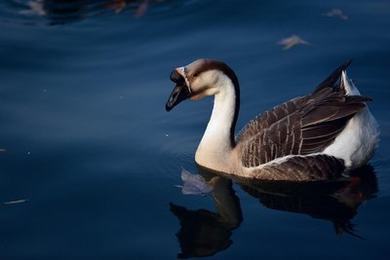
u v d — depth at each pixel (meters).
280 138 13.09
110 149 14.24
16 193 13.02
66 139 14.53
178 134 14.73
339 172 13.09
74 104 15.75
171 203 12.76
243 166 13.38
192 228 12.11
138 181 13.35
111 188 13.17
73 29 18.70
